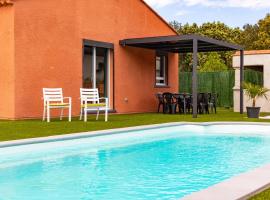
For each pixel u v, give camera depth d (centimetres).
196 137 1039
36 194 467
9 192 476
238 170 621
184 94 1573
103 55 1520
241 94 1617
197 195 369
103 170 614
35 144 727
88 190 486
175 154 779
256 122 1149
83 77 1416
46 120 1170
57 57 1298
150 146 885
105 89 1527
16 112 1173
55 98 1200
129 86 1622
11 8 1160
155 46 1653
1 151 666
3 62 1183
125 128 959
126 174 586
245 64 1758
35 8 1220
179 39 1388
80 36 1382
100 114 1477
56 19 1291
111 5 1520
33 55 1218
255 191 390
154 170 618
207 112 1633
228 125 1148
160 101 1658
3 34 1181
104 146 865
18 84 1176
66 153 769
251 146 892
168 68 1891
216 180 546
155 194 467
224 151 819
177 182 533
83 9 1391
